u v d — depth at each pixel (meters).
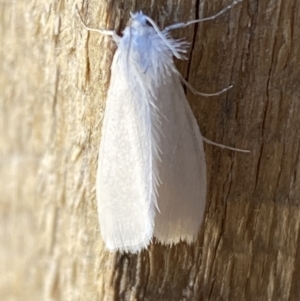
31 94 0.07
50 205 0.07
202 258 0.06
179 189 0.06
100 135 0.06
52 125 0.07
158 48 0.06
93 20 0.06
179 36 0.06
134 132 0.06
